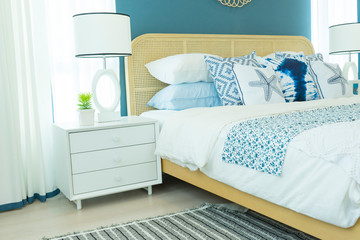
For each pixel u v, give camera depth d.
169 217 2.11
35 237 1.92
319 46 4.00
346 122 1.62
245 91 2.56
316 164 1.39
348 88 3.05
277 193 1.56
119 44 2.37
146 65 2.96
